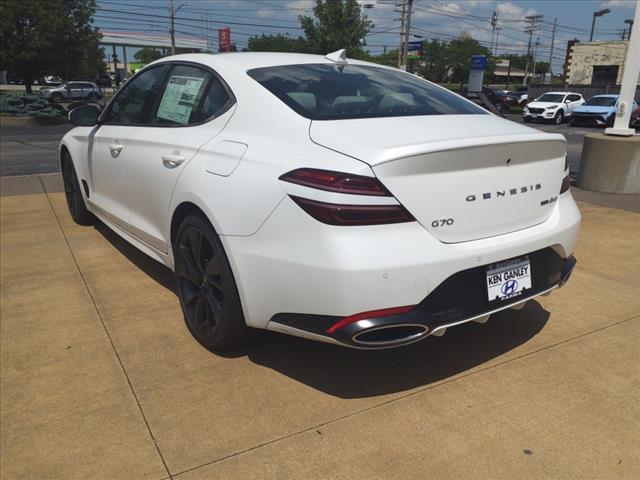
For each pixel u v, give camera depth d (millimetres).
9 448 2236
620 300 3738
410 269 2227
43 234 5008
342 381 2717
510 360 2938
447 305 2367
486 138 2439
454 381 2732
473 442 2289
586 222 5812
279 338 3117
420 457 2197
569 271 2961
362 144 2320
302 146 2447
